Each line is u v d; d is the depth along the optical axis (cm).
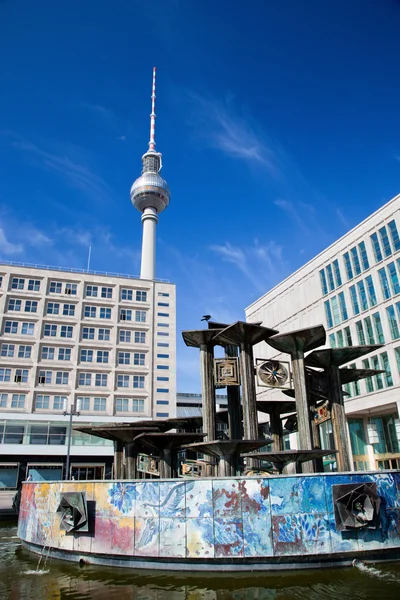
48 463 5253
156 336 6212
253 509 1312
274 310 5847
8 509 3622
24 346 5622
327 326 4903
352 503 1324
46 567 1438
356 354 2039
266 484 1331
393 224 4191
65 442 5369
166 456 1958
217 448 1686
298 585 1131
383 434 4369
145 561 1348
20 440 5241
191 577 1235
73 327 5888
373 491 1344
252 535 1290
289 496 1321
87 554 1455
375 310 4288
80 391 5631
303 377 1884
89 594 1125
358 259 4581
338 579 1167
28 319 5722
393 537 1341
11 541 2112
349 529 1308
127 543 1377
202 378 2048
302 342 1909
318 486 1338
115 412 5706
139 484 1416
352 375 2183
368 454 4428
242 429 2091
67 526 1494
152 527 1359
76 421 5497
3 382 5422
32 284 5909
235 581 1184
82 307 6006
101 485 1480
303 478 1342
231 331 1933
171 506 1359
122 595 1104
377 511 1338
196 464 2123
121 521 1409
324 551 1276
